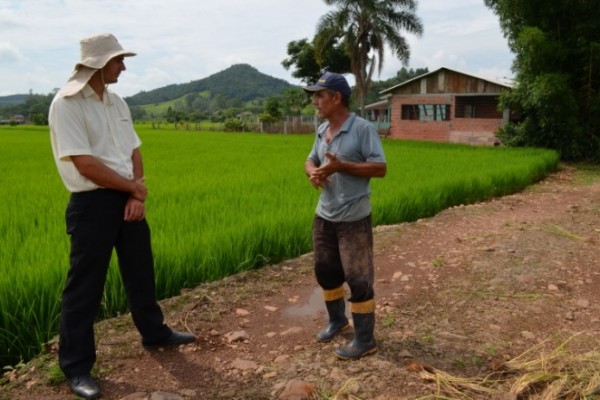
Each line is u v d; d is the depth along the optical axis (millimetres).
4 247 5672
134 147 3785
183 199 8922
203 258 5750
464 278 5680
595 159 20359
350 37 36531
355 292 3766
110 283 4891
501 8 20500
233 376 3701
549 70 19844
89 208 3395
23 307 4316
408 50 36562
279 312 4922
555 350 3887
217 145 25734
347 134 3686
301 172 13039
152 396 3381
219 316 4793
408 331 4332
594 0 18875
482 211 9906
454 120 33188
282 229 6840
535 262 6082
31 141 29297
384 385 3436
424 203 9773
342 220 3740
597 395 3281
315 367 3717
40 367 3844
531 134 22000
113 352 4035
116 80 3494
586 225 8281
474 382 3506
